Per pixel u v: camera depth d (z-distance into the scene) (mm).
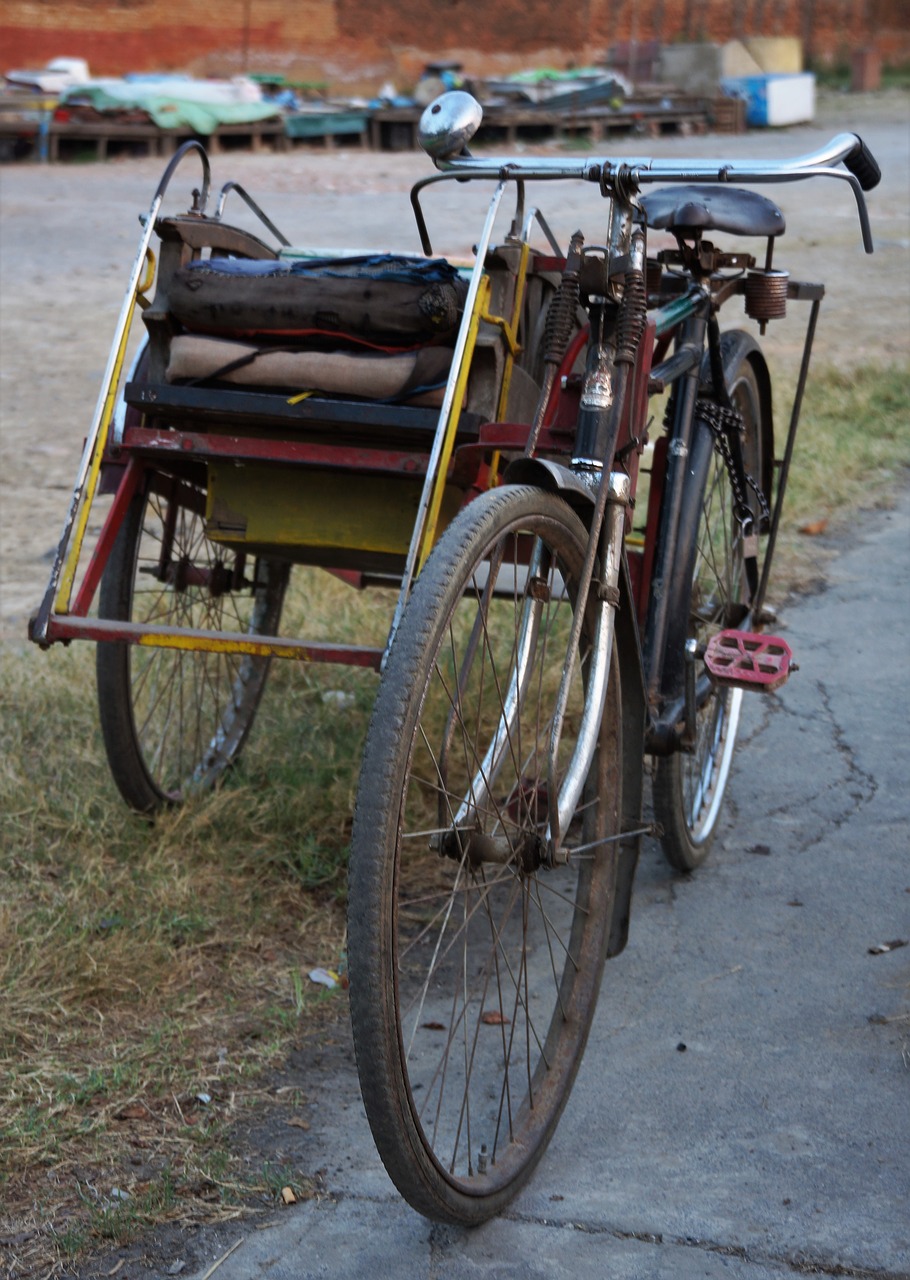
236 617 3961
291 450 2861
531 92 20516
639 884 3436
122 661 3355
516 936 3203
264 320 2844
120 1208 2322
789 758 4066
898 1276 2148
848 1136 2486
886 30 30031
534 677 4090
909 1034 2779
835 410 7426
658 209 3158
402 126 19906
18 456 6977
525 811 2391
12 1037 2740
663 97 21656
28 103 17656
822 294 3557
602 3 26750
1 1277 2193
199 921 3145
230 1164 2453
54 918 3117
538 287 3023
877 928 3195
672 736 3020
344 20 24984
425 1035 2836
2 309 10242
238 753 3898
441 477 2645
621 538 2480
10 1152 2436
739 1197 2344
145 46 23484
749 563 3592
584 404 2521
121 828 3498
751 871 3479
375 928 1952
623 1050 2779
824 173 2355
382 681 2016
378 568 3240
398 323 2768
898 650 4754
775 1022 2848
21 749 3920
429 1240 2270
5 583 5363
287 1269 2217
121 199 14766
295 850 3486
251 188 15414
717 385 3357
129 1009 2877
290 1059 2758
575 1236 2271
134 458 3082
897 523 5996
